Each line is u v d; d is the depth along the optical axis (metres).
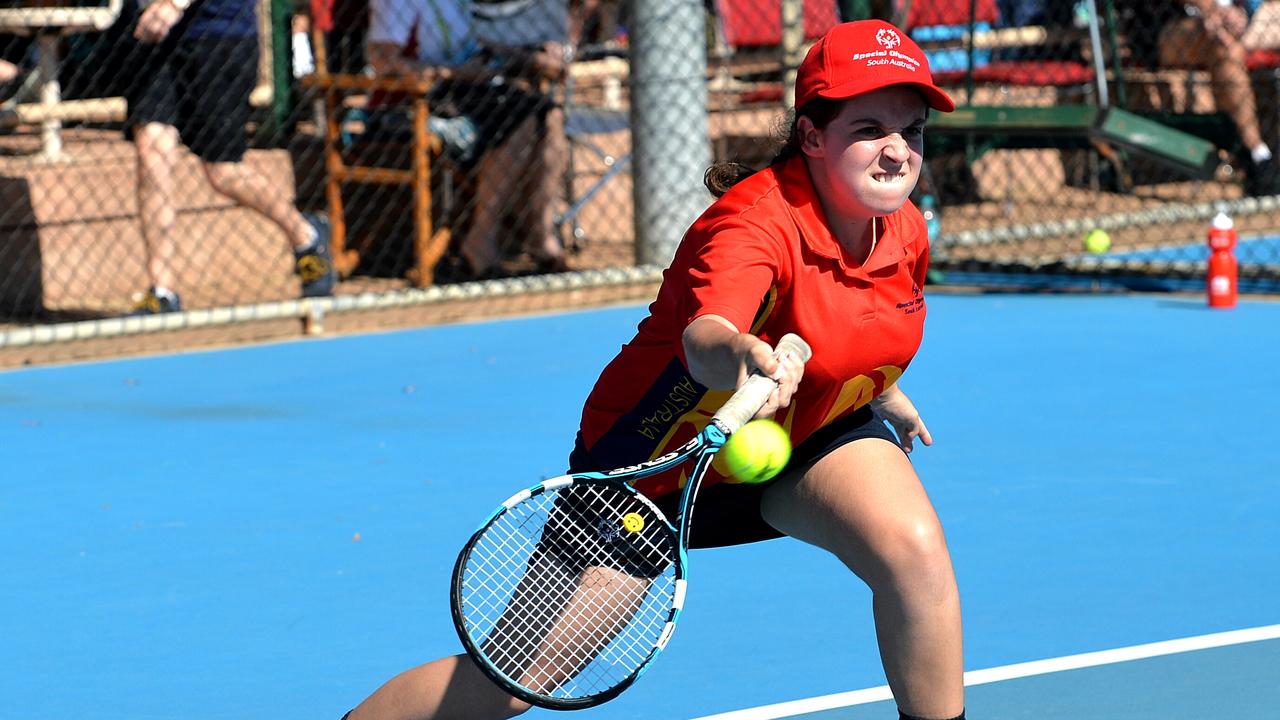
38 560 19.77
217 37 34.19
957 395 27.84
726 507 11.91
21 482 23.59
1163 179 53.72
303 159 41.94
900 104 10.88
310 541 20.23
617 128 45.47
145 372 31.72
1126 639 16.09
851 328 11.21
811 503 11.44
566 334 34.94
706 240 11.02
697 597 17.70
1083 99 50.09
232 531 20.78
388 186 40.91
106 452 25.30
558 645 11.62
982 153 42.66
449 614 17.41
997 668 15.36
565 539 11.56
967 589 17.80
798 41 40.34
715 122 49.06
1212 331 33.34
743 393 10.07
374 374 31.00
